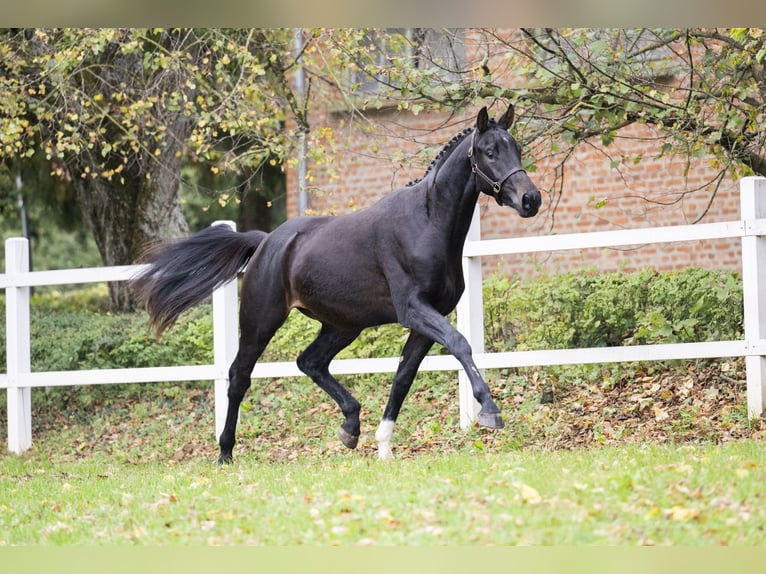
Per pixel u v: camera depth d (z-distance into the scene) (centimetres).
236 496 862
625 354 1239
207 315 1773
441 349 1519
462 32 1562
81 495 972
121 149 1952
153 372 1434
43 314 2002
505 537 663
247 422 1484
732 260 1969
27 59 1855
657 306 1430
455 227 1027
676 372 1384
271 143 1739
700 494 725
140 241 2078
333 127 2248
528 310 1505
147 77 1975
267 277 1152
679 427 1216
